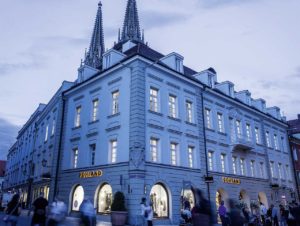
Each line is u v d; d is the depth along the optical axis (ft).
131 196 63.41
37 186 112.16
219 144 94.17
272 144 126.93
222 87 109.19
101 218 70.95
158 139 73.77
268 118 127.65
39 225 36.45
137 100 70.49
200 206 27.35
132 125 69.36
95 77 86.28
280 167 129.08
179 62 88.84
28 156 142.41
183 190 75.15
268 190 112.98
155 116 74.28
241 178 99.66
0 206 109.40
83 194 79.97
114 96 79.71
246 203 99.55
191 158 82.74
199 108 90.02
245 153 106.32
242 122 109.50
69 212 81.41
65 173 88.79
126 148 69.41
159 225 66.74
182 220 63.31
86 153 82.74
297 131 162.61
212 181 80.02
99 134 79.71
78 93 95.61
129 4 280.31
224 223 59.11
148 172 67.36
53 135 102.32
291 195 127.85
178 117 81.51
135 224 60.49
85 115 88.28
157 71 79.00
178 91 84.33
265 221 75.31
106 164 73.41
